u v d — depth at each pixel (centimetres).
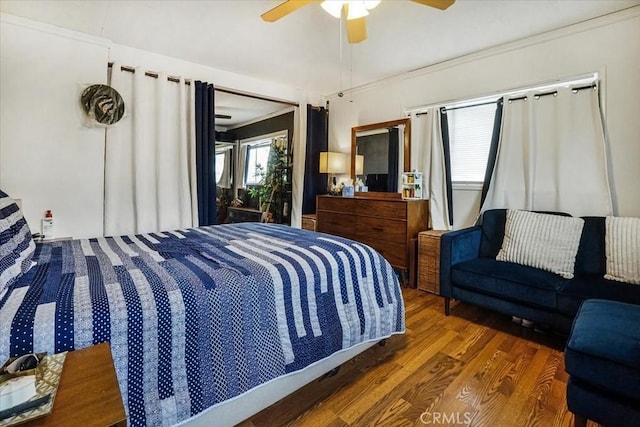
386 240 343
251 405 133
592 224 232
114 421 62
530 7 234
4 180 252
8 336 89
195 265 149
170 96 337
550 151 268
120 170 307
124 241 207
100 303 107
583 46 254
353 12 189
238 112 562
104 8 241
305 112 448
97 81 286
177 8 241
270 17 193
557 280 211
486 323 246
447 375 177
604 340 125
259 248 185
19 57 254
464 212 332
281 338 142
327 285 165
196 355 118
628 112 235
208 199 363
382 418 144
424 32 274
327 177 479
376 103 410
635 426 112
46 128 266
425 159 355
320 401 156
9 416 61
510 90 294
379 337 188
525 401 156
